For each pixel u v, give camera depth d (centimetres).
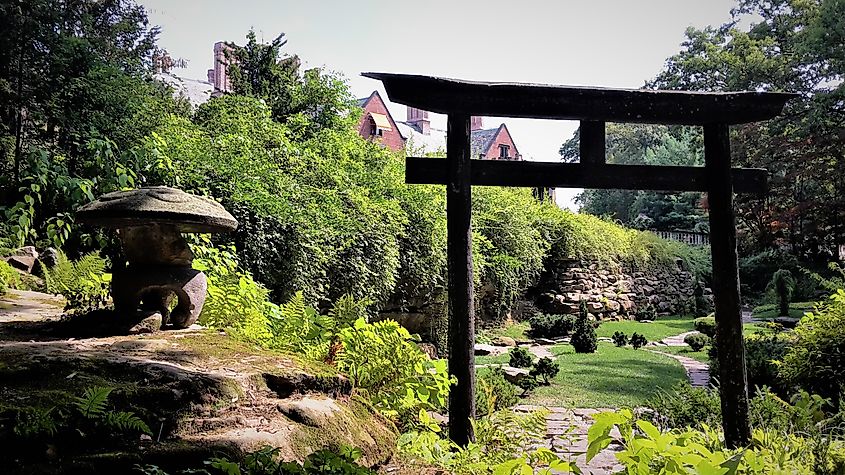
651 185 460
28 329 360
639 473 213
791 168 2219
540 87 435
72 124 792
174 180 684
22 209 604
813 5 2055
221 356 315
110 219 351
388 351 371
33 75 793
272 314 450
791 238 2511
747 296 2638
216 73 2447
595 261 2056
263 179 796
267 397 281
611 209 4322
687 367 1217
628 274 2245
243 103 1019
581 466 528
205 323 433
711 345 1236
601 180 456
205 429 239
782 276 2011
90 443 210
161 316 382
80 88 798
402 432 362
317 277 816
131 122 827
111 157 645
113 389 237
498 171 450
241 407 263
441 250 1219
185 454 210
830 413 550
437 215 1206
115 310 372
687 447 212
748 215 2689
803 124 1972
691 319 2277
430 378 375
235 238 721
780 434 433
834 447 351
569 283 1933
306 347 400
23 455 195
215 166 749
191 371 275
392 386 361
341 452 226
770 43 2111
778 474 289
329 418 274
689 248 2789
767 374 730
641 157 4712
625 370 1155
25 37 774
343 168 1074
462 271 430
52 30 811
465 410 417
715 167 462
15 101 775
